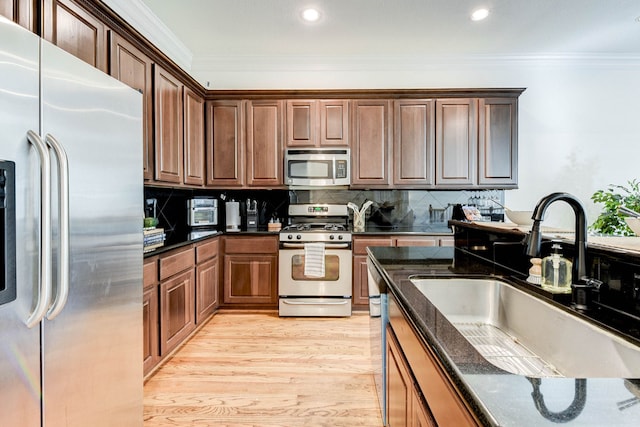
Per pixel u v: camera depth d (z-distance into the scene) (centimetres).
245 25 297
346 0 258
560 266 112
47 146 105
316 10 273
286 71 373
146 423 169
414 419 95
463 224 192
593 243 109
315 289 318
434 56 364
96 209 128
